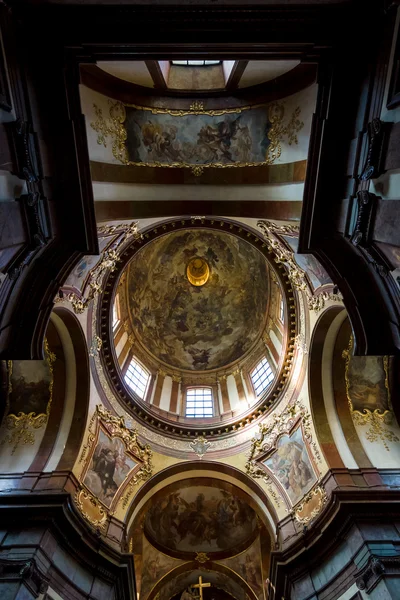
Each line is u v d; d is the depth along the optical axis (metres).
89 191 8.16
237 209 11.50
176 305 25.25
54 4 6.32
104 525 13.80
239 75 9.82
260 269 22.77
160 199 11.36
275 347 20.55
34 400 14.68
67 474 12.92
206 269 25.50
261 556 18.56
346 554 11.20
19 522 11.02
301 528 13.47
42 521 11.02
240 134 10.59
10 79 6.36
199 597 19.14
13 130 6.38
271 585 13.17
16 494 11.47
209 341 24.73
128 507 15.06
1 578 9.49
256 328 23.33
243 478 16.41
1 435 14.03
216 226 15.33
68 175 7.91
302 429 15.08
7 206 6.37
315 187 8.22
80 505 13.15
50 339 14.44
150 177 10.86
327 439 14.07
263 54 7.03
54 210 8.07
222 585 19.33
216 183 11.02
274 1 6.35
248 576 18.61
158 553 19.06
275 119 10.12
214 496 19.33
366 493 11.71
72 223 8.39
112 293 16.28
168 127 10.64
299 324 16.19
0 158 6.07
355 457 13.47
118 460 15.62
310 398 14.92
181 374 23.66
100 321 16.27
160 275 24.84
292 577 12.08
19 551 10.25
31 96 6.95
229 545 19.36
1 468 13.09
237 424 18.14
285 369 16.91
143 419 17.81
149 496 16.38
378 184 6.98
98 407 15.46
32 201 6.98
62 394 14.73
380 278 8.06
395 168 6.35
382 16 6.34
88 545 11.85
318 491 13.53
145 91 10.32
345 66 7.05
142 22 6.64
